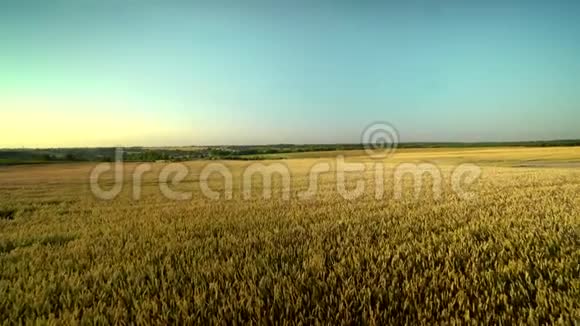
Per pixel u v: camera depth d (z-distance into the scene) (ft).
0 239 24.27
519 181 61.11
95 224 29.45
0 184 88.99
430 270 14.48
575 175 74.23
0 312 12.31
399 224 25.50
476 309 11.31
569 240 18.78
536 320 10.38
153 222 29.30
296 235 22.11
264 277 13.75
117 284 14.30
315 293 12.39
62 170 163.12
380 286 12.87
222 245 19.66
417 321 10.66
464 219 26.53
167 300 12.46
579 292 12.07
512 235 20.31
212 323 10.73
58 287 14.14
